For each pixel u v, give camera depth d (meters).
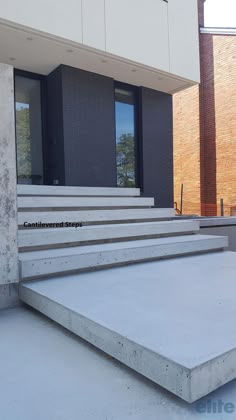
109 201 5.20
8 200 2.92
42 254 3.36
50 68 6.21
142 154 7.37
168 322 2.12
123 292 2.77
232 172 11.45
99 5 5.50
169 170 7.79
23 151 6.34
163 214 5.56
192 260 4.16
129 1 5.88
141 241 4.42
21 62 5.90
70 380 1.81
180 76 6.70
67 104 6.12
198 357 1.64
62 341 2.27
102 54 5.65
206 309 2.37
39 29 4.89
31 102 6.43
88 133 6.40
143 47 6.09
